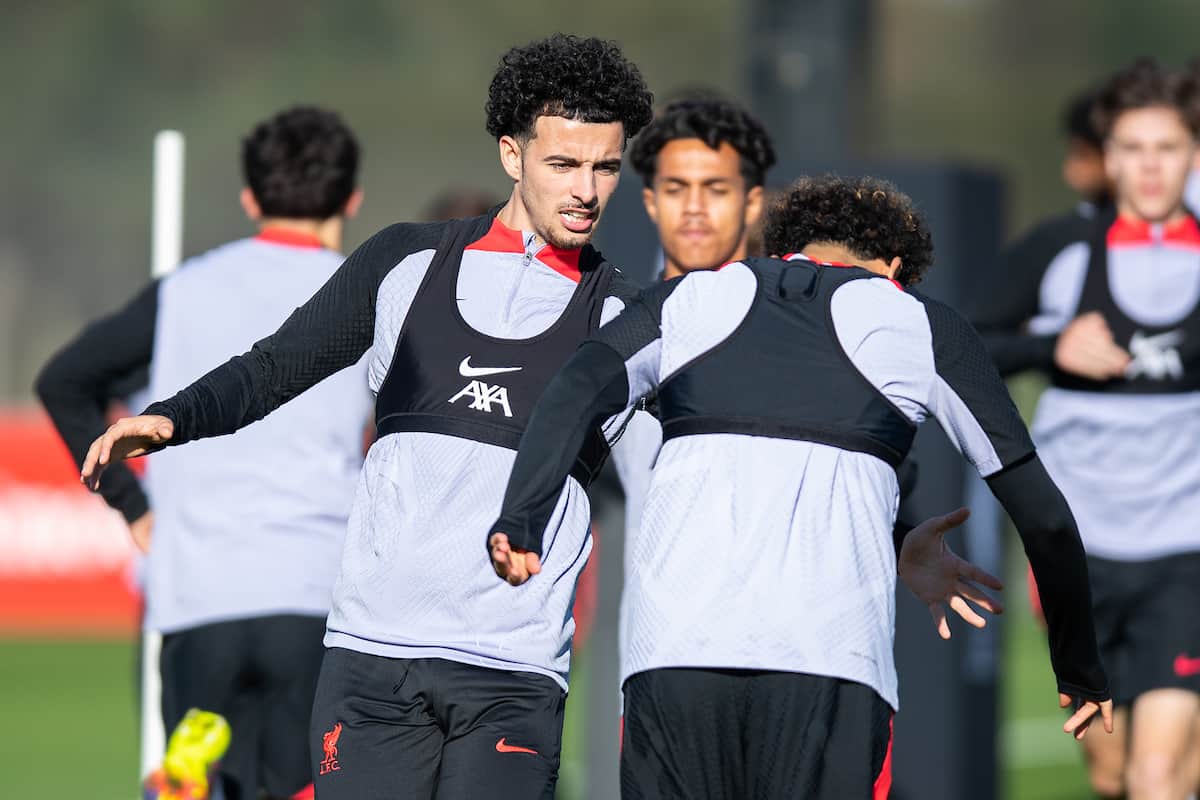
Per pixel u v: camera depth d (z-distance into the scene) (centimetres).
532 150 1291
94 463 1276
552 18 15512
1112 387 1986
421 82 15225
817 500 1246
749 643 1230
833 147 2883
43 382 1781
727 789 1264
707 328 1277
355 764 1301
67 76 14488
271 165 1816
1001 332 2081
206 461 1753
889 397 1263
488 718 1298
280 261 1808
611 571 2305
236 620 1742
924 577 1395
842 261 1365
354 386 1783
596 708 2328
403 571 1301
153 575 1777
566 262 1334
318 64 15162
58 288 14088
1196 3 16888
